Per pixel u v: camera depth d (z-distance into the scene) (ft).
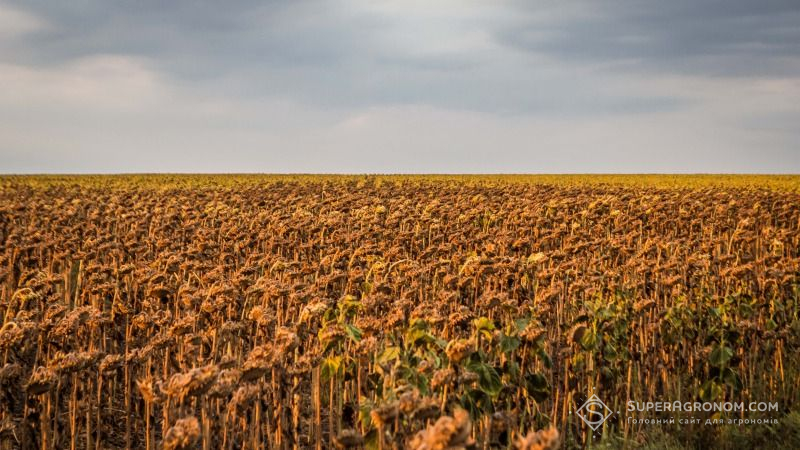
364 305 25.14
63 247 45.52
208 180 177.58
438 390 18.19
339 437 16.22
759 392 28.71
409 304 24.88
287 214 59.06
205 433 18.78
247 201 81.35
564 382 25.45
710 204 79.66
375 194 96.73
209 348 26.45
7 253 44.80
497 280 31.89
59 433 23.54
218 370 17.60
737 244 51.83
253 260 38.09
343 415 22.07
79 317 23.70
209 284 34.06
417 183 144.05
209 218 65.72
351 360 22.16
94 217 61.62
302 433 25.62
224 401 21.20
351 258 36.06
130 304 36.81
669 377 29.22
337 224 53.83
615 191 107.04
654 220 63.52
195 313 27.35
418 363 19.77
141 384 18.51
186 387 15.76
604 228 60.23
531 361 25.81
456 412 11.48
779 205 76.84
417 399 15.47
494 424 17.94
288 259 45.98
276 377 20.54
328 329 20.70
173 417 19.51
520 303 30.60
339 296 33.24
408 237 44.47
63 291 41.70
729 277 34.73
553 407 25.54
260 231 50.49
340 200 78.23
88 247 44.80
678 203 76.38
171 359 25.34
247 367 18.81
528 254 49.39
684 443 26.63
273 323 28.86
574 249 40.16
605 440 25.25
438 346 20.74
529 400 25.07
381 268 33.96
